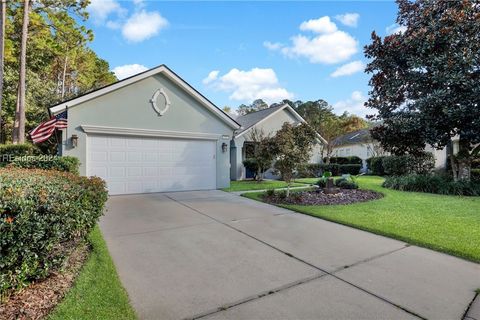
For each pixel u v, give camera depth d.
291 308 2.78
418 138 11.22
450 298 2.99
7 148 11.11
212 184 12.02
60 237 2.99
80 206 3.53
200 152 11.75
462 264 3.91
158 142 10.79
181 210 7.41
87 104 9.45
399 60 11.23
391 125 11.36
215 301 2.90
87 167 9.44
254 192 10.59
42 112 18.61
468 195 9.92
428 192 10.73
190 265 3.84
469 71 9.40
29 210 2.60
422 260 4.05
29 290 2.84
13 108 17.78
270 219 6.48
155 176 10.71
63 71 25.73
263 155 9.52
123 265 3.80
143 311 2.70
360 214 6.80
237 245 4.68
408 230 5.41
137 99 10.34
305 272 3.63
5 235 2.40
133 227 5.69
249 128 17.52
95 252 4.08
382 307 2.81
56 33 17.94
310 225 5.97
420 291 3.14
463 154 11.09
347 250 4.46
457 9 9.88
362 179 16.52
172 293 3.06
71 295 2.80
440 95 9.80
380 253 4.33
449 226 5.69
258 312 2.71
